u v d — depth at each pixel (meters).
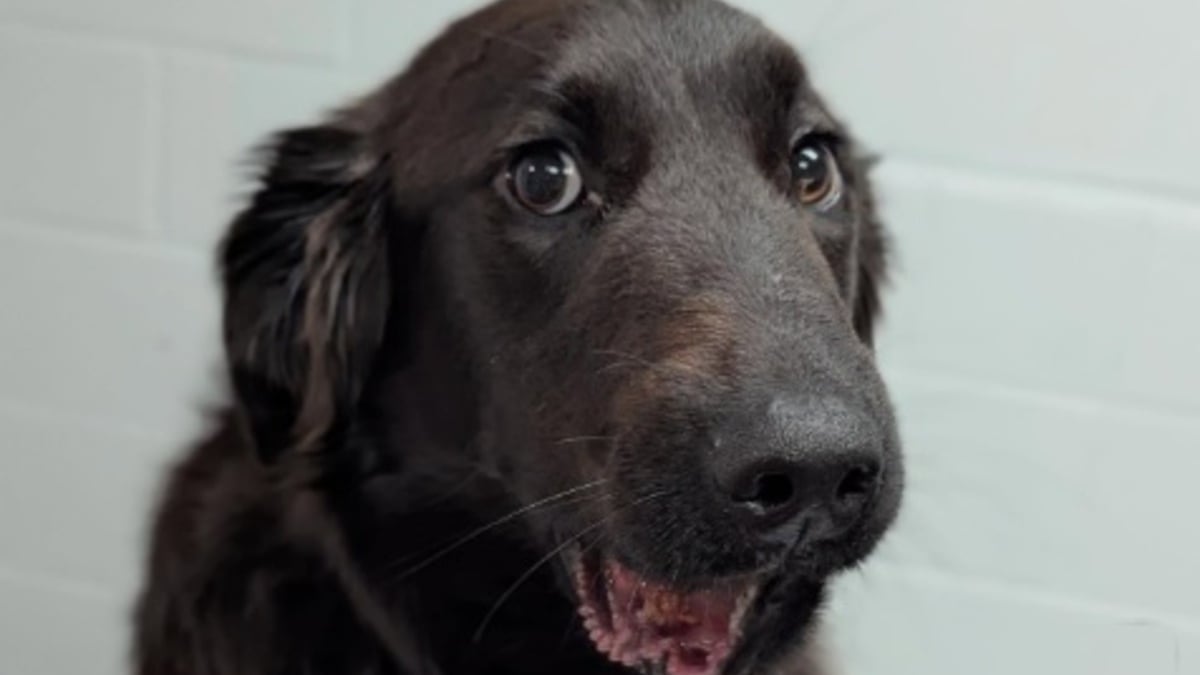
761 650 0.99
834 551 0.90
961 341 1.30
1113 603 1.32
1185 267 1.27
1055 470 1.31
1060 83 1.26
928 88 1.28
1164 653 1.31
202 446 1.09
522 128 0.96
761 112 0.98
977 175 1.28
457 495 1.01
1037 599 1.32
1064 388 1.30
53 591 1.42
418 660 1.04
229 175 1.33
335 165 1.04
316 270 1.03
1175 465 1.30
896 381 1.31
